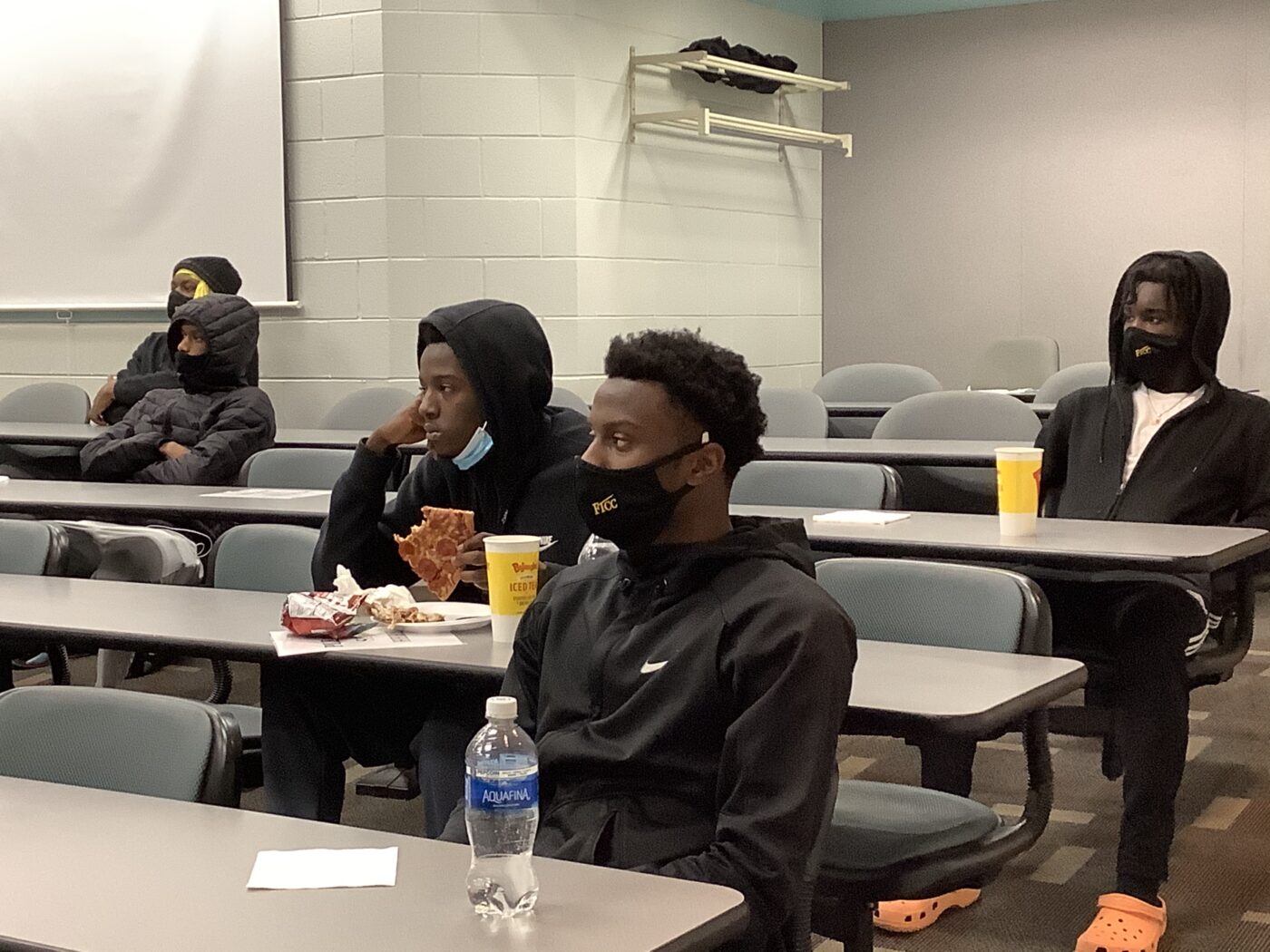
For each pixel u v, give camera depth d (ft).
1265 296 25.09
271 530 10.22
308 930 4.11
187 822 5.20
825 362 27.96
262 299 21.39
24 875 4.63
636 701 5.65
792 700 5.27
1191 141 25.35
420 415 8.89
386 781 11.90
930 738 6.20
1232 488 11.05
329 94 20.76
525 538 7.70
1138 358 11.20
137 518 13.55
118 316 22.36
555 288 21.33
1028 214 26.55
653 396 5.73
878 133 27.43
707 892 4.42
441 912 4.25
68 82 22.13
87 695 6.25
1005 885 10.44
